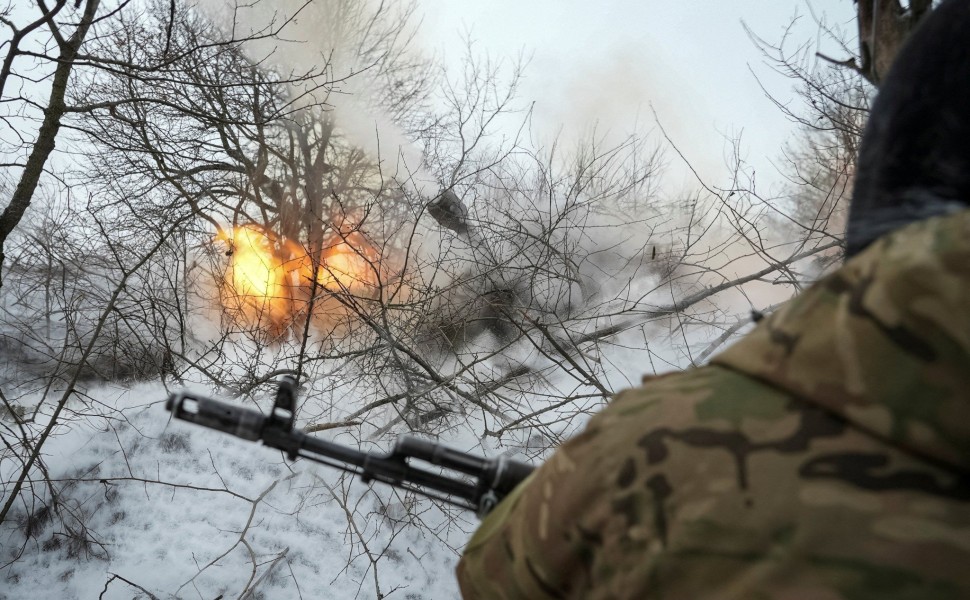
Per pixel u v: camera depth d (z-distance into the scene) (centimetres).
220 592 589
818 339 50
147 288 669
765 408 52
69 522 643
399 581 630
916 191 58
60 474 696
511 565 65
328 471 743
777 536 47
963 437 43
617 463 56
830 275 53
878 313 47
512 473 128
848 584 44
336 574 626
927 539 43
